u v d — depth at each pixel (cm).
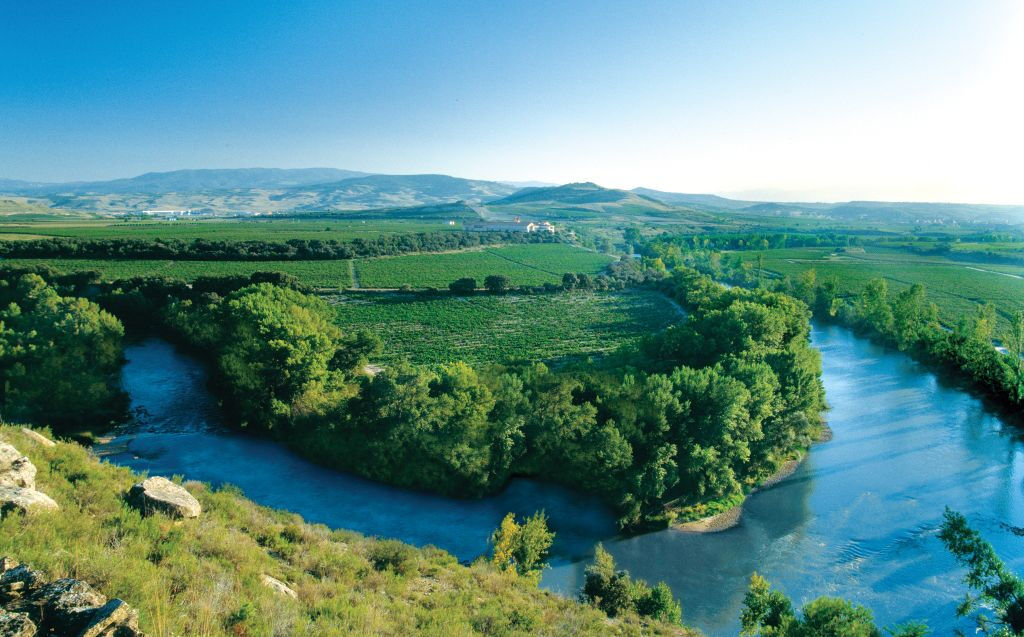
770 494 6506
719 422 6269
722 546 5534
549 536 4716
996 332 12688
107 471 2877
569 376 6906
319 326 8281
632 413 6162
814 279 15538
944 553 5341
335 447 6366
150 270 15100
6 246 15562
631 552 5406
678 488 6259
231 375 7212
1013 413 8581
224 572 2169
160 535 2316
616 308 14925
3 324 7706
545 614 2941
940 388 9856
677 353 8400
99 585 1753
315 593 2378
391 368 6544
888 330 12194
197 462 6316
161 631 1576
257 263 17425
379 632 2145
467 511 5778
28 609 1412
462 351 10869
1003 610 3800
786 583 4981
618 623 3216
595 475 5962
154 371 9238
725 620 4553
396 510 5672
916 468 7012
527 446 6391
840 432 8094
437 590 2903
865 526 5834
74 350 7394
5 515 2009
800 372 7556
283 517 3347
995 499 6278
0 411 6197
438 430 6047
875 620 4484
